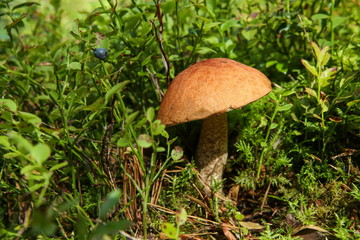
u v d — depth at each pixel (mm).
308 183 498
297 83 545
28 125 420
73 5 785
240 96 455
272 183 513
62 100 457
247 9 639
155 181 508
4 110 439
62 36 664
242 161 534
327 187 493
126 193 490
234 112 539
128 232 472
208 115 448
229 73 463
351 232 466
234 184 524
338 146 507
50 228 372
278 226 491
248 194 525
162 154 530
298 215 477
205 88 455
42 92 540
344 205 483
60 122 536
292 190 506
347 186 490
